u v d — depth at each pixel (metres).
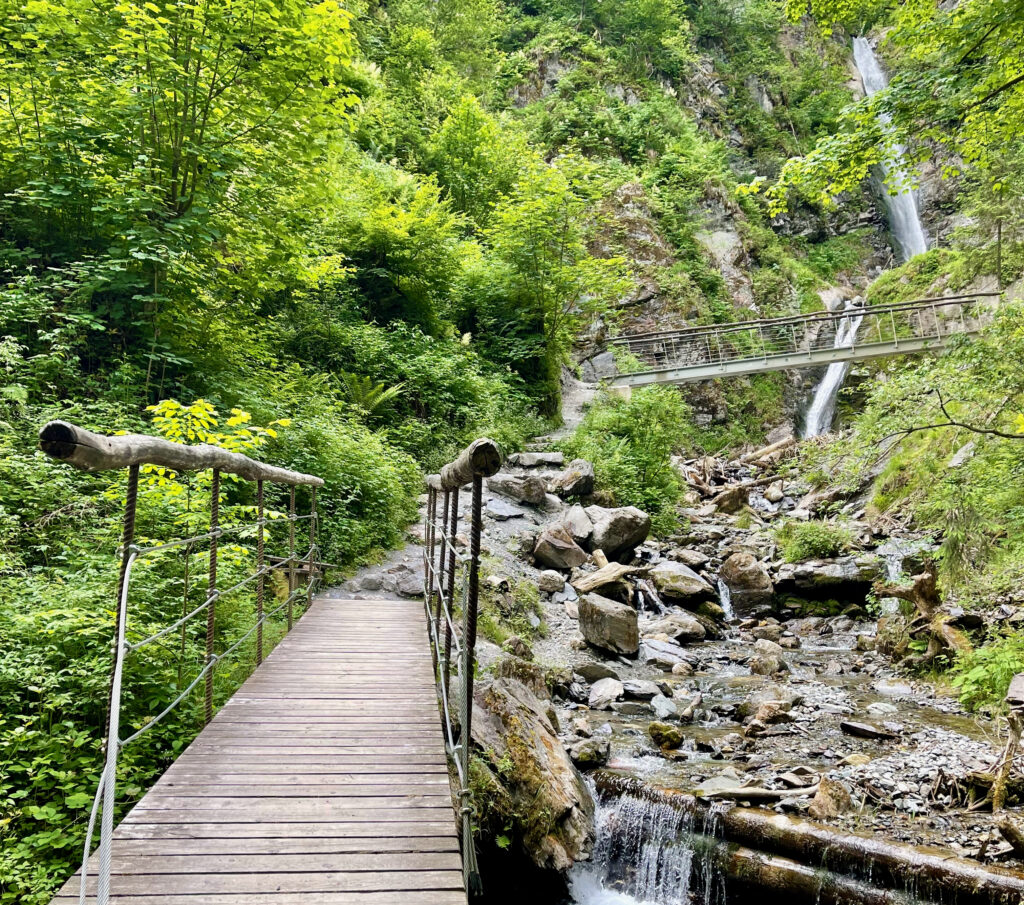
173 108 7.54
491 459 2.46
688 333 24.08
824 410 27.62
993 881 3.88
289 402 9.29
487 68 34.56
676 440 17.41
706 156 34.25
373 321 14.29
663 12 39.44
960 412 7.57
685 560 12.11
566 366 21.14
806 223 36.84
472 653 2.61
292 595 5.82
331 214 12.07
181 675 3.94
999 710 6.63
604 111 33.88
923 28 6.99
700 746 6.21
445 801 2.71
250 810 2.57
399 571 8.52
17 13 7.12
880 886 4.21
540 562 10.52
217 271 8.45
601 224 26.47
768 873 4.51
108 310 7.20
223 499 6.14
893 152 7.19
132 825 2.42
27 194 6.81
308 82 7.89
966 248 23.38
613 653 8.46
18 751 3.21
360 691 4.15
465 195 23.56
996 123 7.10
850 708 7.23
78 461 1.71
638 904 4.78
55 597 3.95
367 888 2.08
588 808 5.12
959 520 7.88
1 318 6.32
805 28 44.75
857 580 11.02
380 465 9.91
